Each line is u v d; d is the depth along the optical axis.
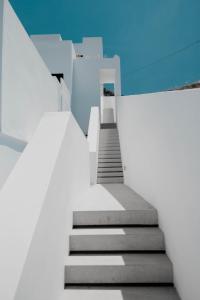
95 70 11.22
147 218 2.78
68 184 2.55
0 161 2.58
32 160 1.98
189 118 1.70
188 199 1.71
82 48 14.31
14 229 1.30
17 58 2.97
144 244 2.44
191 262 1.66
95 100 10.98
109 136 8.42
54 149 2.14
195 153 1.58
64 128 2.55
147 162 3.29
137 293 1.98
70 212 2.63
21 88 3.10
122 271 2.13
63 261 2.11
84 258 2.29
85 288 2.07
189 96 1.71
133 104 4.44
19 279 1.05
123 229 2.64
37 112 3.88
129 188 4.80
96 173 5.99
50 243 1.67
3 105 2.53
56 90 5.68
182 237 1.85
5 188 1.65
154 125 2.86
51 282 1.66
